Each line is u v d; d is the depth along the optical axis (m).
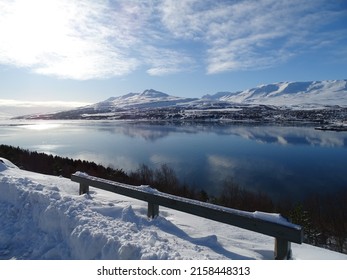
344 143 104.94
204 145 98.00
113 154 78.06
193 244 5.29
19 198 7.16
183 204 5.63
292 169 62.88
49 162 44.53
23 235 6.02
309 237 31.00
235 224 4.95
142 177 49.09
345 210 38.47
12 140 109.44
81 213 5.96
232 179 53.50
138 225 5.89
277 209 38.78
